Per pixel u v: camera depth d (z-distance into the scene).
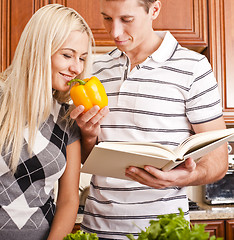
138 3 1.28
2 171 1.18
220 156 1.41
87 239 0.73
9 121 1.22
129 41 1.35
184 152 1.02
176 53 1.43
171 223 0.65
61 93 1.35
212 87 1.39
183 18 2.42
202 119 1.37
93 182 1.46
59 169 1.25
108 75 1.48
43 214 1.22
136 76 1.42
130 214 1.35
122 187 1.37
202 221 2.21
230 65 2.45
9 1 2.38
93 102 1.17
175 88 1.39
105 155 1.03
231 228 2.21
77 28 1.21
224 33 2.45
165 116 1.38
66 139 1.30
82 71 1.30
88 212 1.45
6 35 2.37
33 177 1.20
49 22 1.21
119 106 1.41
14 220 1.17
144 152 0.98
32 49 1.23
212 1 2.44
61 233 1.24
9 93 1.28
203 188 2.70
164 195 1.36
